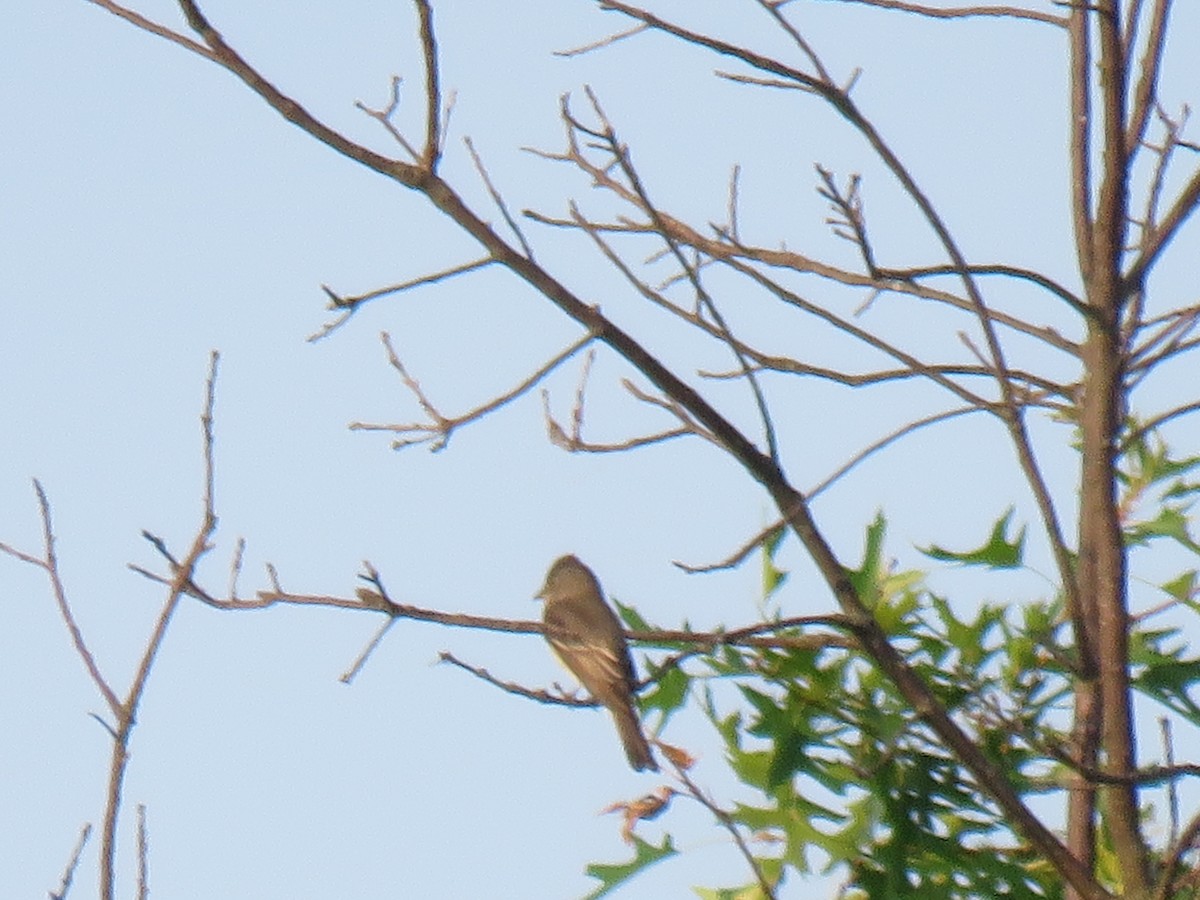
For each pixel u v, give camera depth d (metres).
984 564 12.83
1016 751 12.40
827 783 12.39
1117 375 11.73
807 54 10.69
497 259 10.65
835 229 10.79
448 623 11.02
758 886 12.38
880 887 12.27
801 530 10.98
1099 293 11.73
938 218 10.80
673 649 12.77
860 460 11.01
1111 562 11.63
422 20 10.36
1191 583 12.76
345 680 10.88
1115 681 11.43
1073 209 12.03
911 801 12.39
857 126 10.62
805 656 12.48
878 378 12.45
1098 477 11.77
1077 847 11.98
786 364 12.46
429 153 10.59
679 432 11.62
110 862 7.95
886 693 12.34
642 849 12.48
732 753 12.62
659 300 11.41
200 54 10.62
